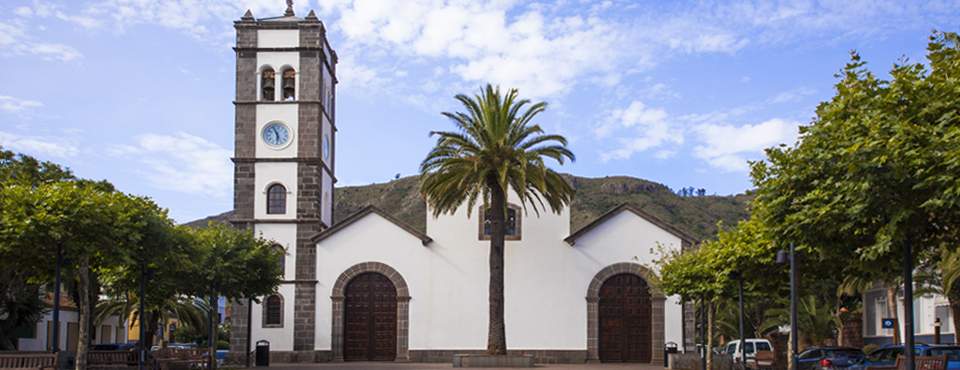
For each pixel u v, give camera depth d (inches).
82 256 1045.2
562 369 1622.8
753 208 1042.7
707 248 1360.7
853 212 648.4
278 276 1644.9
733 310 2418.8
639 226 1873.8
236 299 1647.4
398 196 6210.6
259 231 1903.3
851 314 2300.7
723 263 1202.6
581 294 1857.8
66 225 994.1
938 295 1825.8
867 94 681.0
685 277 1369.3
